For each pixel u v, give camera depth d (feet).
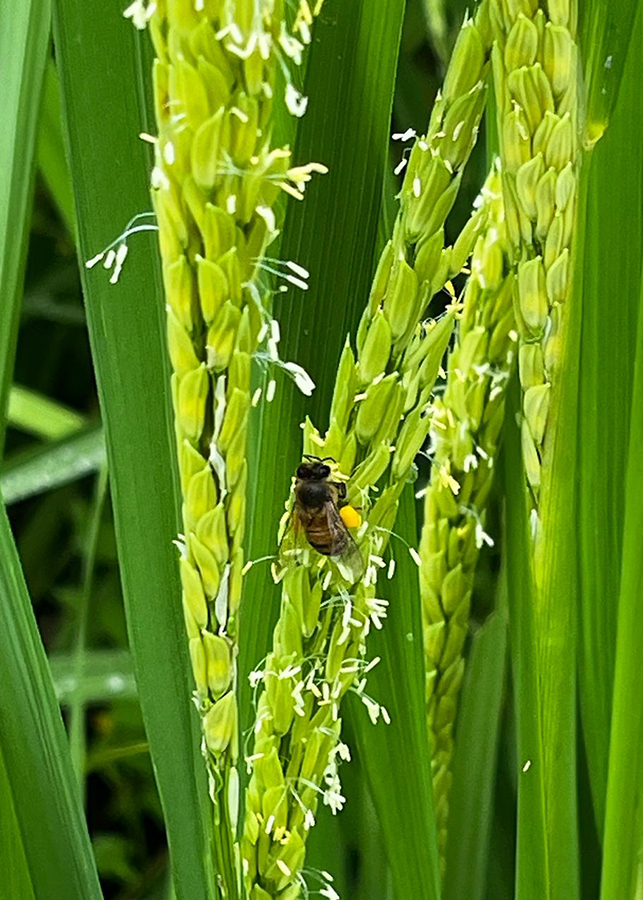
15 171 0.92
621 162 0.93
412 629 0.94
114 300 0.90
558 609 0.90
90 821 2.13
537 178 0.80
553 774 0.92
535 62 0.78
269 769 0.82
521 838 0.94
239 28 0.69
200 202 0.71
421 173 0.78
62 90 0.88
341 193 0.89
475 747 1.09
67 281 2.34
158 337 0.90
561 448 0.86
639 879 0.92
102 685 1.59
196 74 0.69
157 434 0.90
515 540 0.92
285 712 0.82
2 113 0.92
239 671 0.95
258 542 0.93
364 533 0.82
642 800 0.91
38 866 0.90
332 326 0.91
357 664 0.83
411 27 1.81
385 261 0.79
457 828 1.09
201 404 0.74
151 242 0.89
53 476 1.64
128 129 0.89
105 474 1.30
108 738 2.03
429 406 0.83
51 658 1.63
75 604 2.11
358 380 0.80
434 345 0.81
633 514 0.89
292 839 0.83
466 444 0.94
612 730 0.91
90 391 2.48
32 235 2.36
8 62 0.92
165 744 0.92
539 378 0.85
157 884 1.94
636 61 0.91
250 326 0.74
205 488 0.75
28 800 0.90
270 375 0.90
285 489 0.92
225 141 0.70
